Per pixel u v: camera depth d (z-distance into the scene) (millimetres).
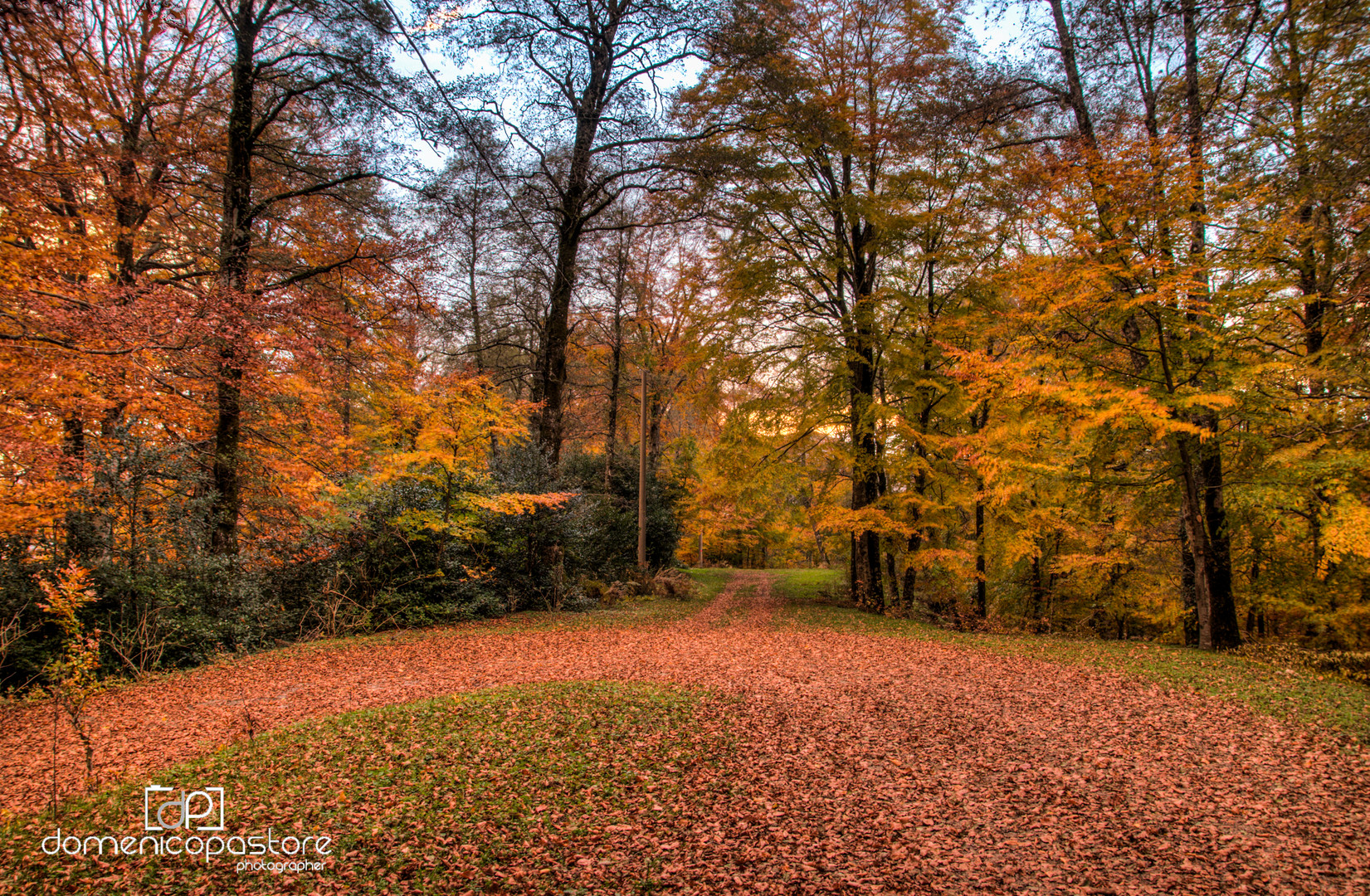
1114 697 7160
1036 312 10719
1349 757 5277
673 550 24062
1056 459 12414
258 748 5418
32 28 7301
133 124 11000
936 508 13742
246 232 11258
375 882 3465
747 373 16922
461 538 13391
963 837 4117
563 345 16469
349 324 10562
